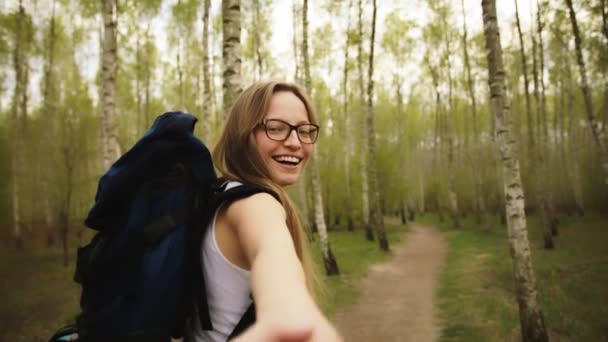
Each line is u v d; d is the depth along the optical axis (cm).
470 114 3409
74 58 2128
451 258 1504
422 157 4534
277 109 105
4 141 2134
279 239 61
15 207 1923
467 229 2488
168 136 82
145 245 70
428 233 2506
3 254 1723
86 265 74
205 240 76
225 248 74
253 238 65
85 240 1405
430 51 2589
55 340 93
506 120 613
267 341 41
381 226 1752
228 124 108
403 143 3384
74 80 2038
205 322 75
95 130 1780
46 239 2080
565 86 2597
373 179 1781
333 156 2920
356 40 1856
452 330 727
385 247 1731
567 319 721
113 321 67
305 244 117
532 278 604
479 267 1273
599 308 769
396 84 3072
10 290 1056
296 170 108
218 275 74
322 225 1229
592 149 2828
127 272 69
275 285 49
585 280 987
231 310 74
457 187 3828
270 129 104
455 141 3716
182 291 72
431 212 4803
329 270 1204
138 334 65
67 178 1549
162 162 79
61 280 1214
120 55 2141
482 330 706
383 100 3428
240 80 480
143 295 67
